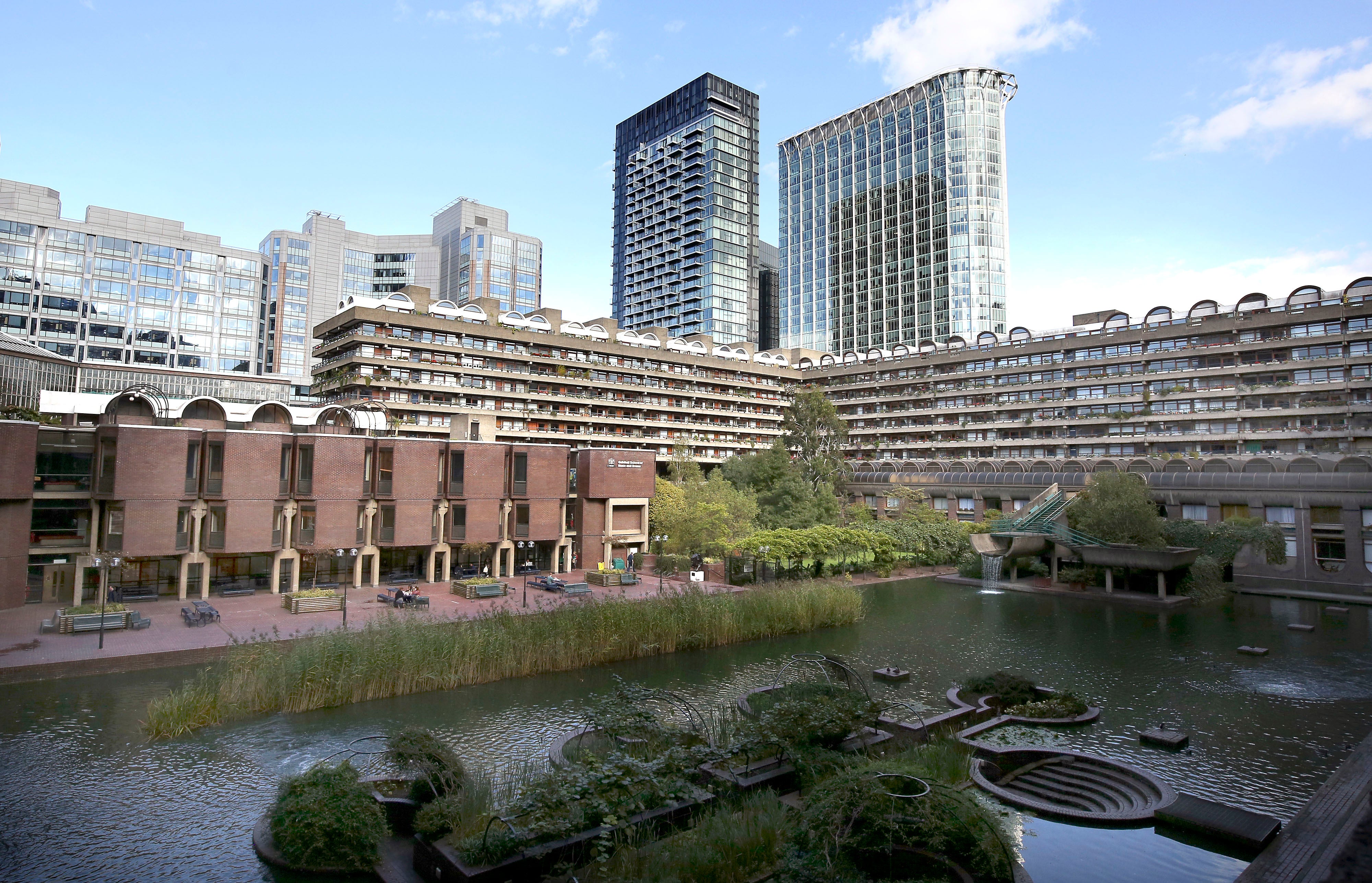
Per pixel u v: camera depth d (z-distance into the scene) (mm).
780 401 136625
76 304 127125
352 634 34844
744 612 46125
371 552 55875
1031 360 114750
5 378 76250
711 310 175875
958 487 98000
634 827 18719
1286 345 90062
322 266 177000
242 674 30594
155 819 20922
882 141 187625
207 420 55750
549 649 37688
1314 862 18016
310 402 104312
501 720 30109
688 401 124688
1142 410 101625
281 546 51906
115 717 28625
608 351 113625
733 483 93062
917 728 27922
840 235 194625
